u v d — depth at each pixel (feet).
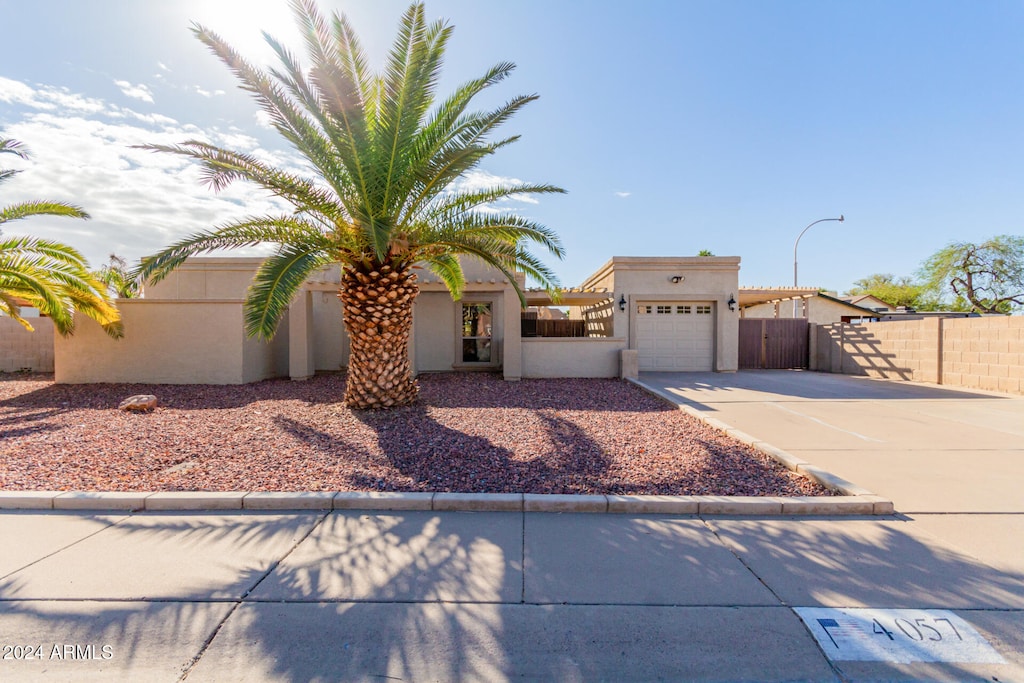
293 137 22.65
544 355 43.91
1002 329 35.78
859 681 7.68
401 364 27.91
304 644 8.41
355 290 26.18
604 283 55.67
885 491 15.02
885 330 46.01
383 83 24.40
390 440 20.77
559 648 8.37
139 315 38.88
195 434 21.74
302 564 10.92
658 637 8.64
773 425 24.23
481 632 8.75
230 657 8.11
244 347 39.40
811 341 56.90
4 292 35.58
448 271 35.06
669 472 16.63
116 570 10.62
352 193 24.49
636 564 11.02
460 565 10.94
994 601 9.53
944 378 40.19
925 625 8.90
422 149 23.84
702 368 50.93
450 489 15.03
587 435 21.90
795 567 10.84
